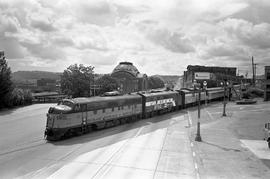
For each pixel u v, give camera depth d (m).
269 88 66.19
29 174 15.38
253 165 17.80
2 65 50.81
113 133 28.50
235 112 47.12
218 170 16.67
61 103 26.98
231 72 94.62
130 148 21.86
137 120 39.03
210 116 42.84
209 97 64.75
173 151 21.19
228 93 72.69
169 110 48.53
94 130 30.17
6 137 26.16
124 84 112.75
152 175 15.54
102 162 17.86
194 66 89.50
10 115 44.03
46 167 16.69
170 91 51.91
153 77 174.50
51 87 127.38
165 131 30.09
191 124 35.41
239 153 20.83
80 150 21.03
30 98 64.19
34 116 42.97
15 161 17.98
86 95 74.38
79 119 26.88
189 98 56.06
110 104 32.06
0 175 15.20
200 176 15.55
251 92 82.69
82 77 73.00
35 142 23.94
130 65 122.25
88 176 15.14
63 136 25.61
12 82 53.16
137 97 38.62
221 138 26.61
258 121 37.31
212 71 91.44
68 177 14.94
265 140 24.91
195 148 22.38
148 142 24.27
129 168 16.72
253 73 90.69
